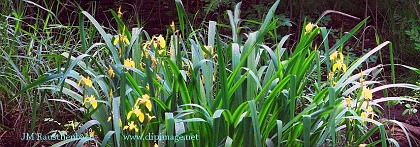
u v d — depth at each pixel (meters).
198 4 6.66
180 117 3.03
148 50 3.24
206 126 2.99
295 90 3.07
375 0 6.18
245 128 2.92
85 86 3.00
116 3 6.62
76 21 6.22
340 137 3.38
